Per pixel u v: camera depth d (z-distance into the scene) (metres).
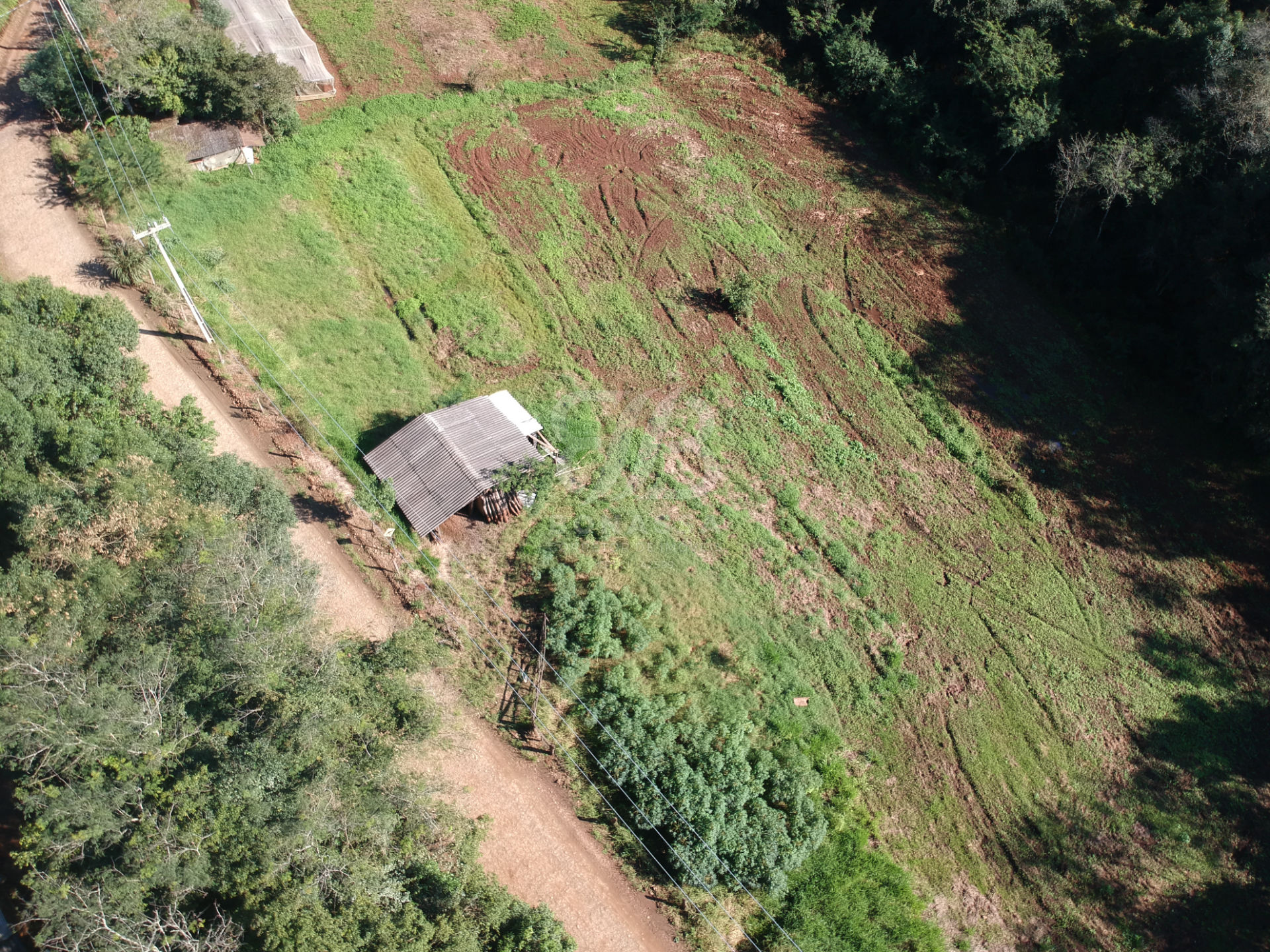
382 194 42.78
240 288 38.44
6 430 30.34
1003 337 40.50
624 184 45.22
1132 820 28.89
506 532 33.00
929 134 45.91
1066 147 43.00
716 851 26.45
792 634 31.80
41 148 41.72
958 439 37.25
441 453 32.16
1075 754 30.05
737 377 38.59
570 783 28.09
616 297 40.66
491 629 30.73
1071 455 37.03
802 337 40.22
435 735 28.06
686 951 25.95
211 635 26.25
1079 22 45.69
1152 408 38.50
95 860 22.95
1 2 47.75
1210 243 38.16
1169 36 42.22
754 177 46.34
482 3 53.88
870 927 26.22
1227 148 39.84
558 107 48.50
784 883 26.38
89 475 29.94
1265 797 29.58
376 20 51.78
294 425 34.66
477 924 23.69
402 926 22.61
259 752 24.47
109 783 23.45
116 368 32.94
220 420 34.41
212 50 42.28
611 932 25.88
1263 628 33.03
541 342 38.75
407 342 37.97
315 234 40.66
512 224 42.78
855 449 36.84
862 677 31.09
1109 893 27.58
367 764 25.67
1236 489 36.22
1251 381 35.47
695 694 30.00
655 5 53.44
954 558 34.19
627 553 32.84
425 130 46.25
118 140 40.00
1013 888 27.61
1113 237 42.31
